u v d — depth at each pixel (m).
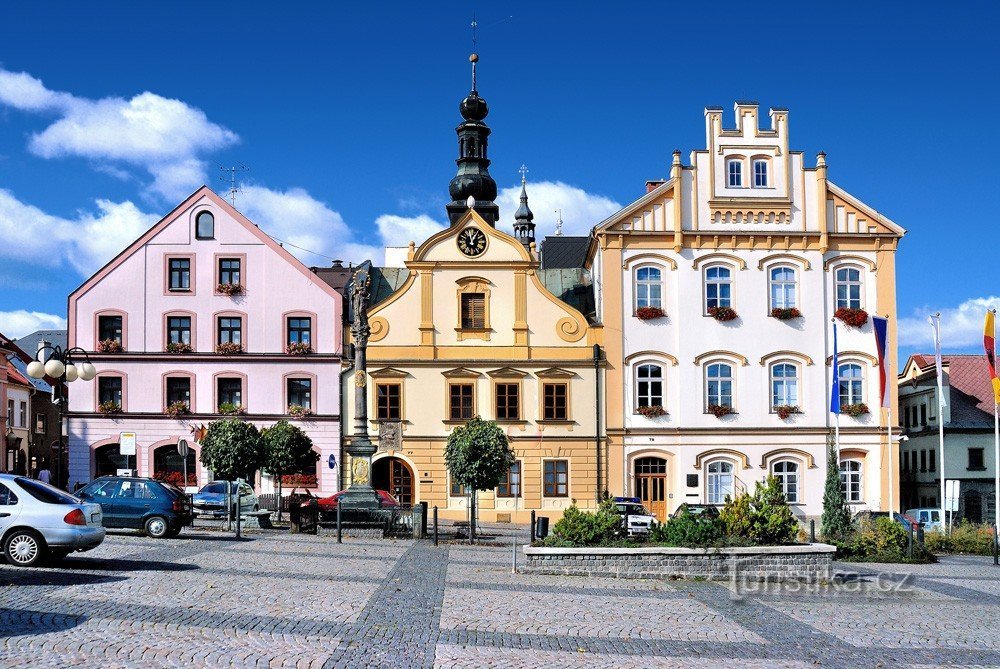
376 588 20.66
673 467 49.38
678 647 16.02
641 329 49.78
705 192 50.50
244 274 50.06
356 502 35.09
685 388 49.59
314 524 35.28
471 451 33.81
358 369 36.53
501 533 39.66
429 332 49.22
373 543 31.80
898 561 31.56
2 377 64.50
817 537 37.31
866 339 50.31
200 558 24.58
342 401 49.25
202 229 50.28
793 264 50.50
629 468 49.22
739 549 23.97
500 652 15.05
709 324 49.97
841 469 49.84
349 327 49.75
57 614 16.11
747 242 50.31
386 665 13.90
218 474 36.28
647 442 49.28
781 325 50.16
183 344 49.50
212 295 49.94
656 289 50.22
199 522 38.66
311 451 42.31
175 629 15.36
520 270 49.75
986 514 57.41
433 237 49.69
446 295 49.56
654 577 23.83
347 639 15.35
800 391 49.97
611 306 49.72
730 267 50.34
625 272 50.00
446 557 27.80
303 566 23.95
